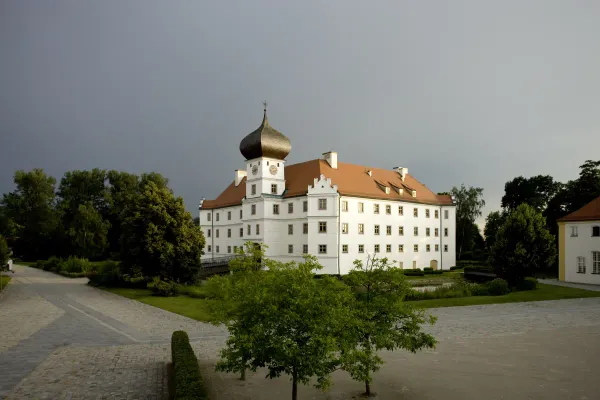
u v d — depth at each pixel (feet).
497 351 76.48
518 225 164.66
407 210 252.42
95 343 78.69
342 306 47.88
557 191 298.15
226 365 44.88
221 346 77.71
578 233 188.34
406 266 249.14
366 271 59.88
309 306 42.86
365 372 51.13
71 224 336.08
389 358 72.84
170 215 161.17
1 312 112.57
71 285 180.86
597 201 189.06
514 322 102.12
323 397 55.42
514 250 162.20
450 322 101.91
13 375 59.31
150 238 153.99
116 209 346.13
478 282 209.46
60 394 51.96
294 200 229.04
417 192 269.64
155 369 62.18
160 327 93.91
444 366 68.13
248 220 240.53
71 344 77.82
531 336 87.81
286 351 40.88
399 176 278.26
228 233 285.02
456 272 256.73
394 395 56.13
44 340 80.89
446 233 273.95
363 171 256.73
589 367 67.31
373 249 232.32
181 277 161.68
